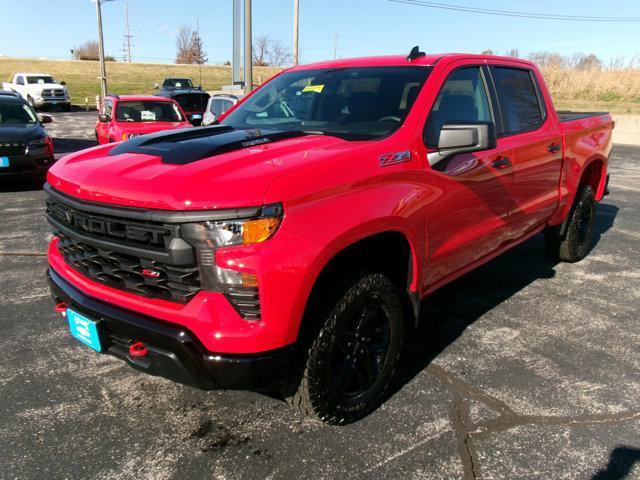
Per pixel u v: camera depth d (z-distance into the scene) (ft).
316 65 13.12
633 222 24.23
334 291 8.16
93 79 162.61
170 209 7.13
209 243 7.11
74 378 10.57
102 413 9.45
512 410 9.61
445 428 9.07
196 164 7.88
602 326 13.16
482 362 11.32
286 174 7.49
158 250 7.39
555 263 17.97
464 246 11.08
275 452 8.45
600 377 10.78
